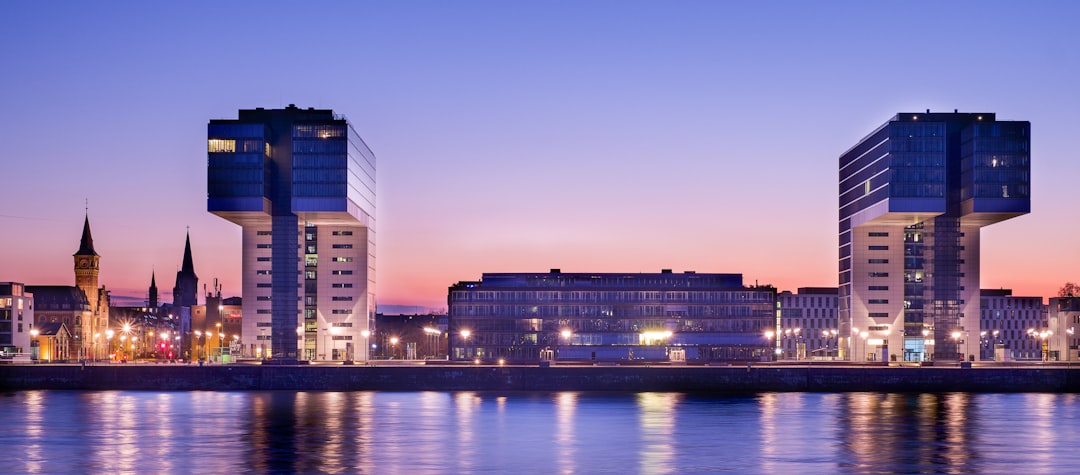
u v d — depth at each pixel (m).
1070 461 135.12
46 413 187.75
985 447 146.38
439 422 174.88
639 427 168.25
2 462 133.50
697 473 125.81
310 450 143.38
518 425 170.88
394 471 127.00
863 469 128.88
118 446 147.00
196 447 146.00
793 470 128.00
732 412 191.62
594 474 125.00
